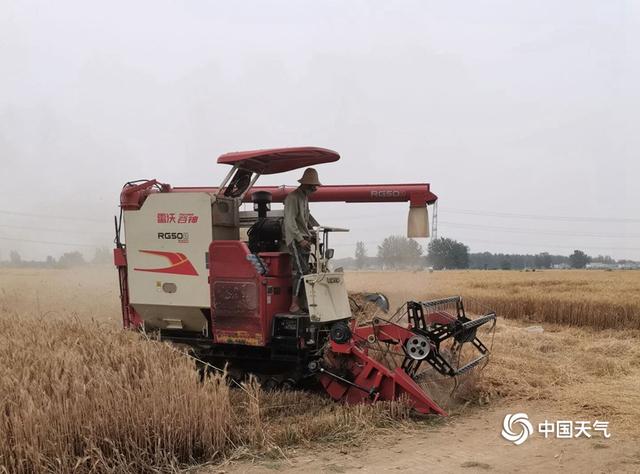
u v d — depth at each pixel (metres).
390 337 6.69
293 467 4.75
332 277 7.19
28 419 4.23
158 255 7.86
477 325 7.25
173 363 5.54
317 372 6.87
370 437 5.55
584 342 12.10
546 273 46.41
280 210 8.51
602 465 4.84
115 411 4.66
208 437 4.99
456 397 7.12
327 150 7.57
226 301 7.31
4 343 5.84
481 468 4.77
